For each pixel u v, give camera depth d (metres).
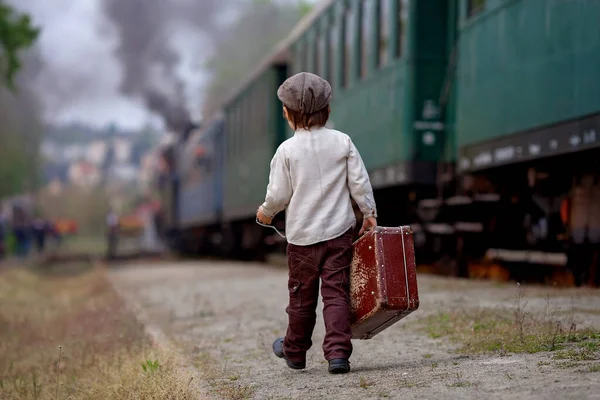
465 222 12.38
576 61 9.05
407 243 4.89
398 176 13.09
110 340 7.47
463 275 12.32
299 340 5.26
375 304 4.83
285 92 5.03
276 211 5.17
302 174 4.96
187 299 12.34
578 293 8.68
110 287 15.84
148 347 6.96
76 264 35.91
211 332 8.27
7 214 56.28
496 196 11.84
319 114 5.04
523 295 8.44
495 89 11.09
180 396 4.94
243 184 23.59
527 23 10.19
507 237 12.10
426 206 13.09
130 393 5.29
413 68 12.83
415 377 4.74
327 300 5.00
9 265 33.94
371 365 5.54
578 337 5.60
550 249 11.05
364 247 4.93
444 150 12.92
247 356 6.55
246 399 4.70
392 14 13.41
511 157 10.66
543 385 4.08
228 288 13.77
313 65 17.88
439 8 12.94
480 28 11.59
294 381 5.09
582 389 3.88
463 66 12.20
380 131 13.92
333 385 4.78
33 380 6.67
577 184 9.95
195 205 33.69
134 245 70.88
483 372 4.68
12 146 59.69
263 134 20.70
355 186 4.99
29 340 9.46
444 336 6.53
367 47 14.51
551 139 9.63
